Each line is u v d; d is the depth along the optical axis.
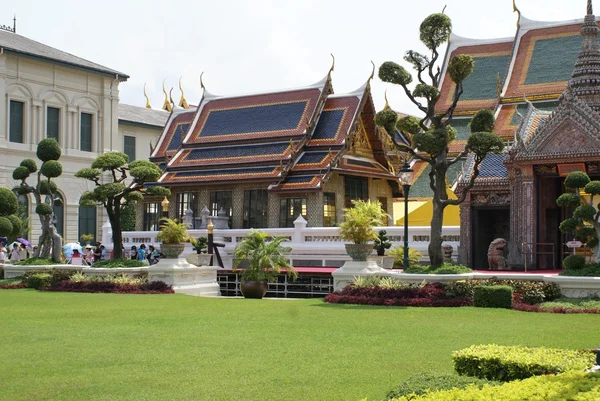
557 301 23.36
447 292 24.53
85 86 76.31
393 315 21.36
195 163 50.06
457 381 10.24
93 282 31.38
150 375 12.94
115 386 12.12
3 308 23.58
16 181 69.62
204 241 38.94
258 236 31.02
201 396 11.45
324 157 46.22
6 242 52.09
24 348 15.60
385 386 12.02
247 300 27.31
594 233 24.88
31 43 74.50
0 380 12.58
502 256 33.34
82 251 54.62
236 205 48.06
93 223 76.62
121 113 87.19
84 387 12.07
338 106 48.66
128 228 73.56
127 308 23.61
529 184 32.62
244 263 41.41
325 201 45.97
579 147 31.33
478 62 58.47
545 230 33.69
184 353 14.98
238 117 51.31
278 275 34.88
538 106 50.03
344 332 17.83
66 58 75.25
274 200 46.50
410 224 42.44
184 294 30.39
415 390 9.84
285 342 16.33
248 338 16.92
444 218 41.69
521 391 8.80
